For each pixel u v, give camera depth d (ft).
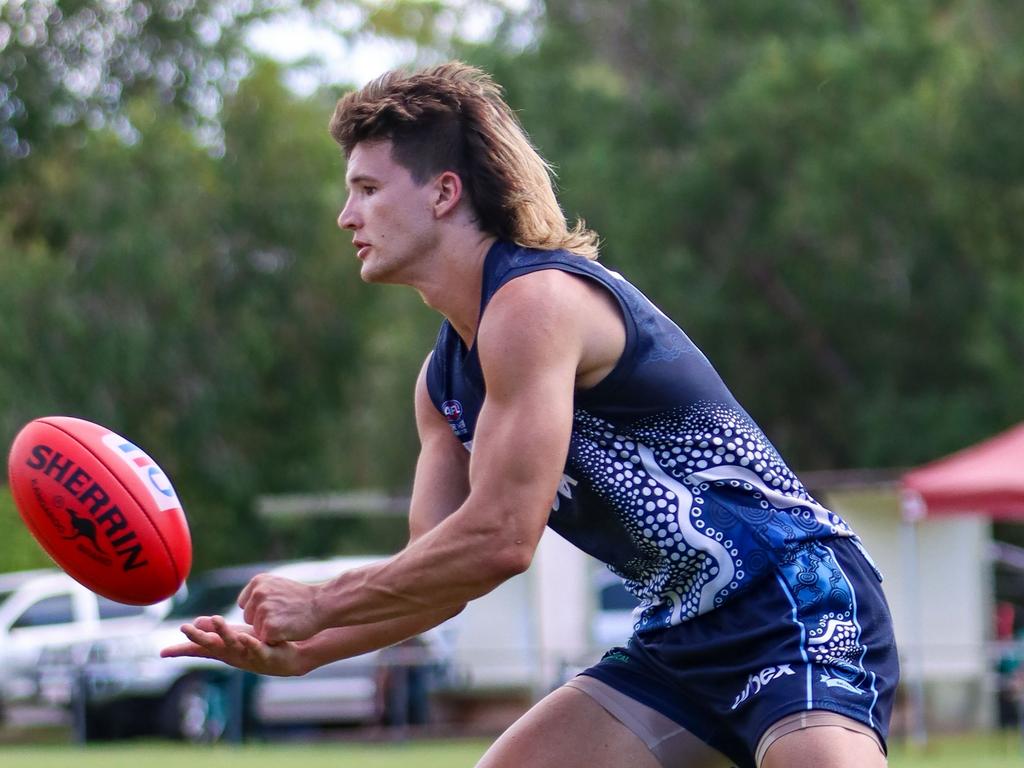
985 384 293.43
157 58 292.20
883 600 33.35
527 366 30.50
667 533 32.42
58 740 172.24
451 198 32.24
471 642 172.65
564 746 34.58
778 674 31.65
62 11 275.39
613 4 330.75
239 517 321.93
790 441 316.81
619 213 298.35
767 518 32.53
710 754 34.63
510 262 31.73
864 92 289.33
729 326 299.38
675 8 320.29
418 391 37.45
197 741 166.71
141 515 34.35
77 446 34.60
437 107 32.24
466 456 37.11
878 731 31.37
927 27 296.51
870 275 291.38
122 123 288.92
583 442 32.48
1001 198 279.49
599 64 330.54
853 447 306.55
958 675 156.04
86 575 34.45
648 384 32.01
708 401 32.58
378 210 32.50
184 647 32.40
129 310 279.08
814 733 30.76
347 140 33.09
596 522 33.50
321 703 164.55
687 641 33.17
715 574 32.45
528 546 30.37
